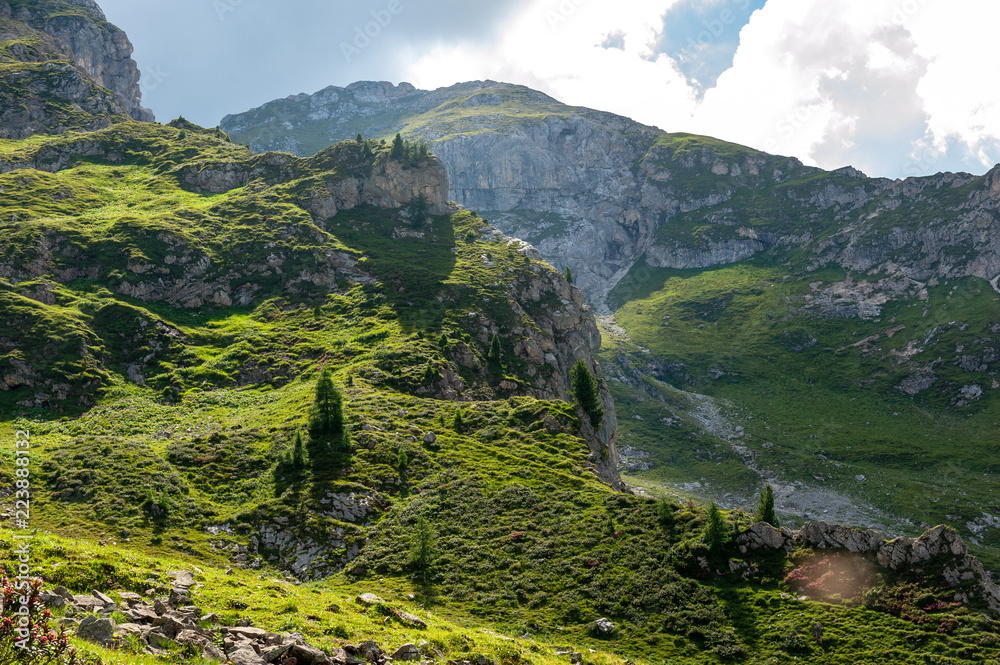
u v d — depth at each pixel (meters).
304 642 24.67
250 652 22.06
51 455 77.69
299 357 130.62
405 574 60.22
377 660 26.41
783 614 50.00
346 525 68.38
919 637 46.09
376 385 111.75
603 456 99.50
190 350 130.25
